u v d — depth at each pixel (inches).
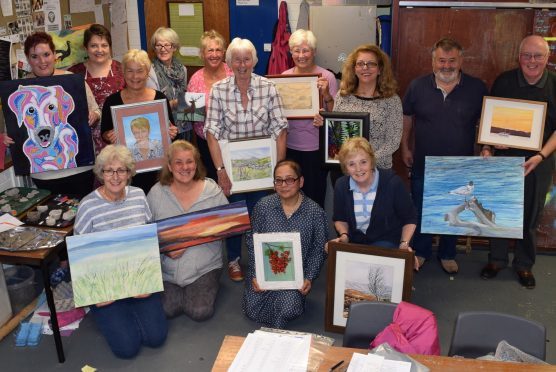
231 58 144.5
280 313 140.5
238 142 151.3
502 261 169.5
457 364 84.5
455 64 150.1
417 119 162.4
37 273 165.9
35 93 142.1
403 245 133.6
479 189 151.9
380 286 131.7
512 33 166.4
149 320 135.5
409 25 169.8
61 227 134.6
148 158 154.8
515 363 84.7
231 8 236.5
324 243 143.6
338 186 137.1
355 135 150.3
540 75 149.6
